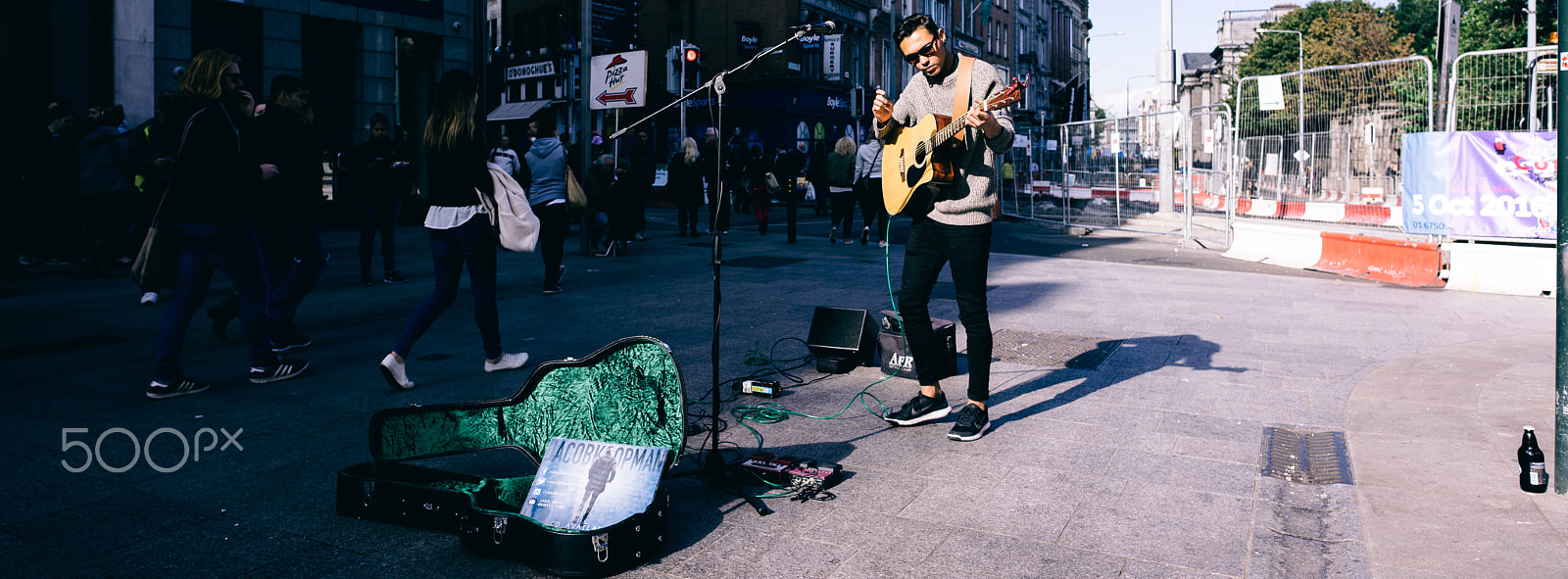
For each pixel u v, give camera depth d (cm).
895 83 4728
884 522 347
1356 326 782
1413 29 5875
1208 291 990
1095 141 1900
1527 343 702
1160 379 586
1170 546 327
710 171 1739
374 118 940
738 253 1320
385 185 945
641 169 1841
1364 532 337
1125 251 1458
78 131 1117
